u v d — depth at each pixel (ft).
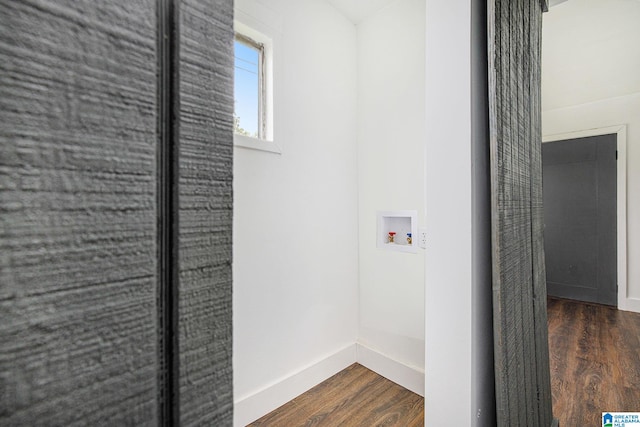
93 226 0.61
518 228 3.51
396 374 6.20
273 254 5.47
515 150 3.47
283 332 5.61
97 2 0.62
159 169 0.71
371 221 6.87
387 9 6.54
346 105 6.91
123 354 0.66
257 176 5.23
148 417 0.69
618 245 10.79
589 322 9.54
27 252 0.54
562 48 8.70
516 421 3.12
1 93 0.52
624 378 6.40
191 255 0.76
